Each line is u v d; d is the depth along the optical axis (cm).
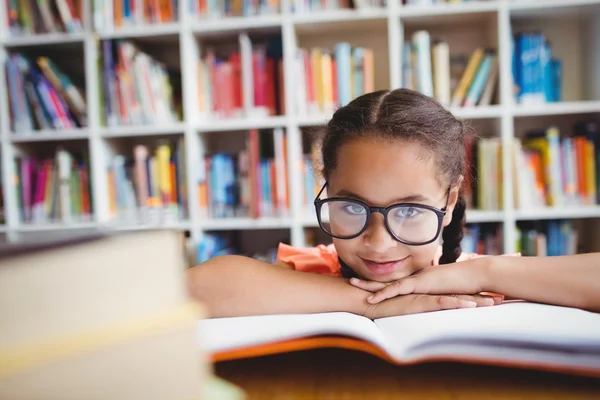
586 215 183
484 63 191
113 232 28
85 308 24
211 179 202
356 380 42
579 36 215
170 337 25
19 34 209
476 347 40
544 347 39
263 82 199
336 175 73
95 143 204
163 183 201
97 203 204
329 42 225
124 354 24
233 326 49
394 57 191
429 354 40
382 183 67
